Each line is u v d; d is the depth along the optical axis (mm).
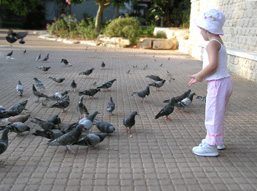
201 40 8297
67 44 11281
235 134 2633
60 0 19406
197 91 4109
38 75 5086
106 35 11352
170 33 10914
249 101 3568
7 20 21828
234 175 2049
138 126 2811
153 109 3293
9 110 2920
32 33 16141
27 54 7914
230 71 5707
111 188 1911
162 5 14047
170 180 1992
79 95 3520
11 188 1898
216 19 2061
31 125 2803
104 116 3049
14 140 2486
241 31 5754
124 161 2199
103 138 2420
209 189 1914
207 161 2205
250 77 4840
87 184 1944
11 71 5395
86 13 19250
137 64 6664
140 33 11461
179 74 5469
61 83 4488
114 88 4215
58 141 2234
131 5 18375
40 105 3357
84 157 2248
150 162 2191
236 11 5961
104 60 7227
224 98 2125
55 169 2092
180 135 2621
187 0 12398
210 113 2170
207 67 2053
